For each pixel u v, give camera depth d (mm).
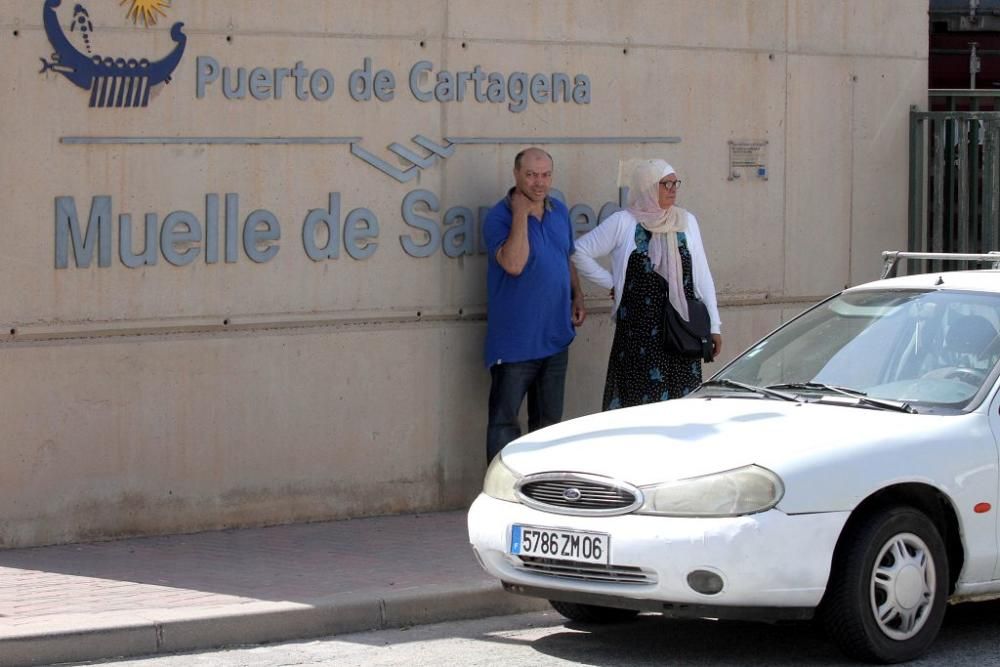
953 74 17141
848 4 13156
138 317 10031
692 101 12367
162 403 10133
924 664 7512
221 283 10320
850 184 13266
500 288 10992
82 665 7586
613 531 7254
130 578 8938
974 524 7645
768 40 12742
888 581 7355
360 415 10891
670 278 10867
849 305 9039
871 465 7312
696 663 7656
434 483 11219
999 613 8789
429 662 7699
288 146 10531
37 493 9750
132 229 9984
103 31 9852
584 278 11281
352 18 10750
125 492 10031
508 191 11203
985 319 8320
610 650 7965
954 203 13578
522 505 7672
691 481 7203
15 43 9570
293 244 10570
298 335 10609
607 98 11938
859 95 13266
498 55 11391
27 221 9641
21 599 8383
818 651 7898
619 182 12016
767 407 8125
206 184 10234
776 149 12836
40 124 9664
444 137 11164
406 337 11039
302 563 9430
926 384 8109
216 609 8125
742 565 7020
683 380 10945
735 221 12672
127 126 9945
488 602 8797
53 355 9750
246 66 10352
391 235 10961
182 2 10102
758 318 12828
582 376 11938
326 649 7988
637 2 12039
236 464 10414
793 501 7113
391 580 8969
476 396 11375
